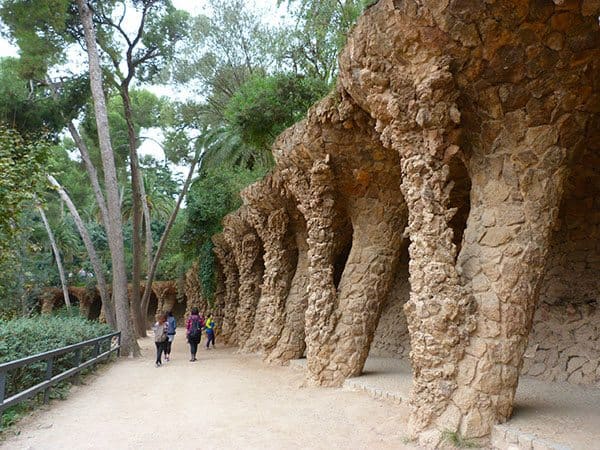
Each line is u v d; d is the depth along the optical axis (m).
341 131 8.16
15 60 17.53
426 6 4.90
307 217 9.54
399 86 5.72
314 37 14.16
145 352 18.27
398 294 12.05
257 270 17.23
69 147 34.00
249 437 5.73
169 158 25.95
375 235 9.13
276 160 10.03
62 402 8.13
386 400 7.10
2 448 5.38
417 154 5.71
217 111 22.84
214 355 16.53
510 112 5.34
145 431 6.14
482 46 4.98
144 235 38.62
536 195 5.25
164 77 21.66
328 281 9.21
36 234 33.69
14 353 7.62
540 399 6.10
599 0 4.39
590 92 5.09
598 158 6.83
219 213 20.94
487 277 5.34
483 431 4.97
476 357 5.18
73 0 17.53
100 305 46.44
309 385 8.94
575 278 7.52
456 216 9.49
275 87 12.38
